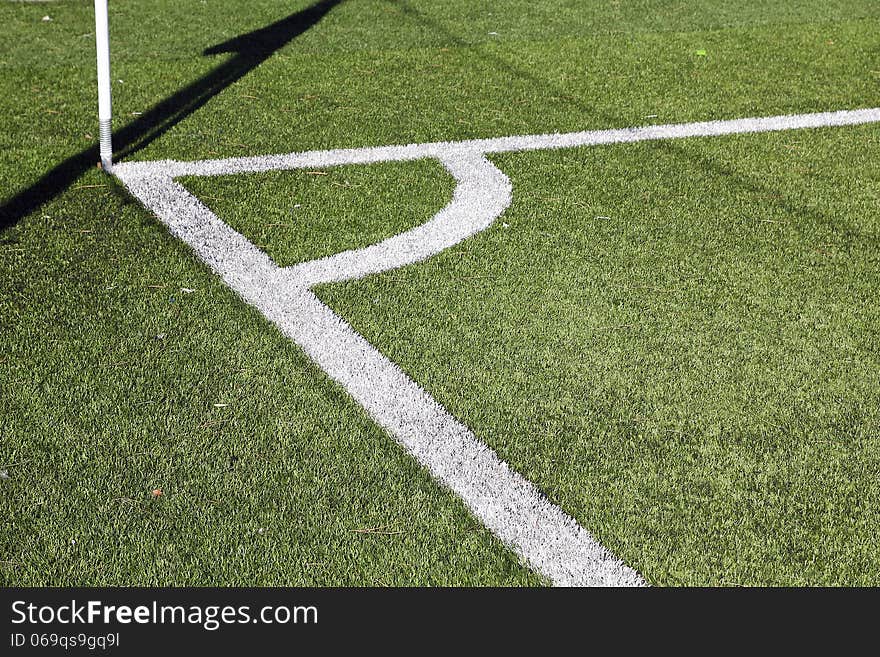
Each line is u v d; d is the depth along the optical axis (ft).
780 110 21.44
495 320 12.76
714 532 9.39
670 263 14.48
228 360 11.58
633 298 13.44
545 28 26.84
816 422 10.96
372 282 13.61
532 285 13.69
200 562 8.82
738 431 10.76
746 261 14.64
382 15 27.48
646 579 8.94
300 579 8.73
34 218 14.79
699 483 9.98
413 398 11.10
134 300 12.71
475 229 15.35
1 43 23.24
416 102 21.03
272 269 13.84
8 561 8.71
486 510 9.55
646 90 22.41
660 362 11.97
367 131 19.33
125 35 24.47
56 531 9.02
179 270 13.57
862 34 27.37
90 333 11.92
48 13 25.99
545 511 9.57
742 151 19.03
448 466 10.07
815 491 9.93
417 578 8.81
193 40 24.36
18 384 10.88
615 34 26.53
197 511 9.32
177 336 11.98
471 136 19.31
